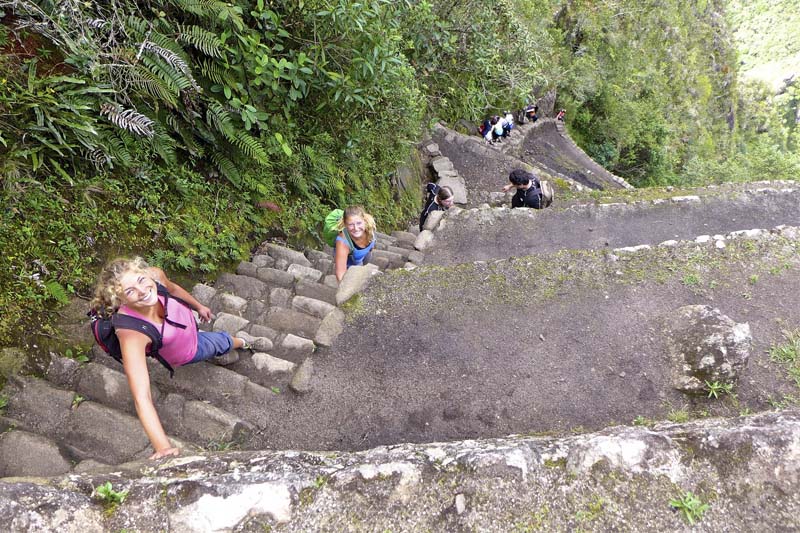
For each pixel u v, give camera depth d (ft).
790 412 8.31
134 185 14.15
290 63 17.15
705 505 6.64
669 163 83.35
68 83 12.75
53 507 6.29
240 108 16.56
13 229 11.17
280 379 11.85
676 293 14.57
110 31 13.35
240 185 17.49
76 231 12.33
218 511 6.63
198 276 14.73
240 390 11.25
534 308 14.24
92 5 13.64
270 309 13.88
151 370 11.10
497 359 12.73
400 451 8.24
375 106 23.22
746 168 76.33
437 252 22.97
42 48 12.87
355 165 24.97
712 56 144.05
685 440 7.39
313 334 13.38
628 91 84.84
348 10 17.39
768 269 15.31
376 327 13.50
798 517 6.45
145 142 14.52
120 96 13.96
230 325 12.96
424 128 35.29
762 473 6.86
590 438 7.68
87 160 13.39
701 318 12.51
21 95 11.71
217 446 9.82
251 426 10.53
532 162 50.72
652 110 89.20
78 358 10.68
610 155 72.95
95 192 13.19
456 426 11.09
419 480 7.22
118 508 6.58
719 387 11.48
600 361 12.60
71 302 11.41
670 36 115.96
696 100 122.52
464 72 35.70
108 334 8.10
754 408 11.30
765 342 13.01
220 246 15.69
